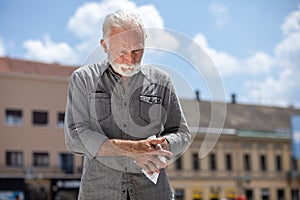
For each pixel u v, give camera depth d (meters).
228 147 44.34
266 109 49.12
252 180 44.97
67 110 2.28
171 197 2.36
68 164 36.84
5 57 38.28
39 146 36.56
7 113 36.06
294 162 47.53
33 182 35.16
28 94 36.81
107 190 2.26
